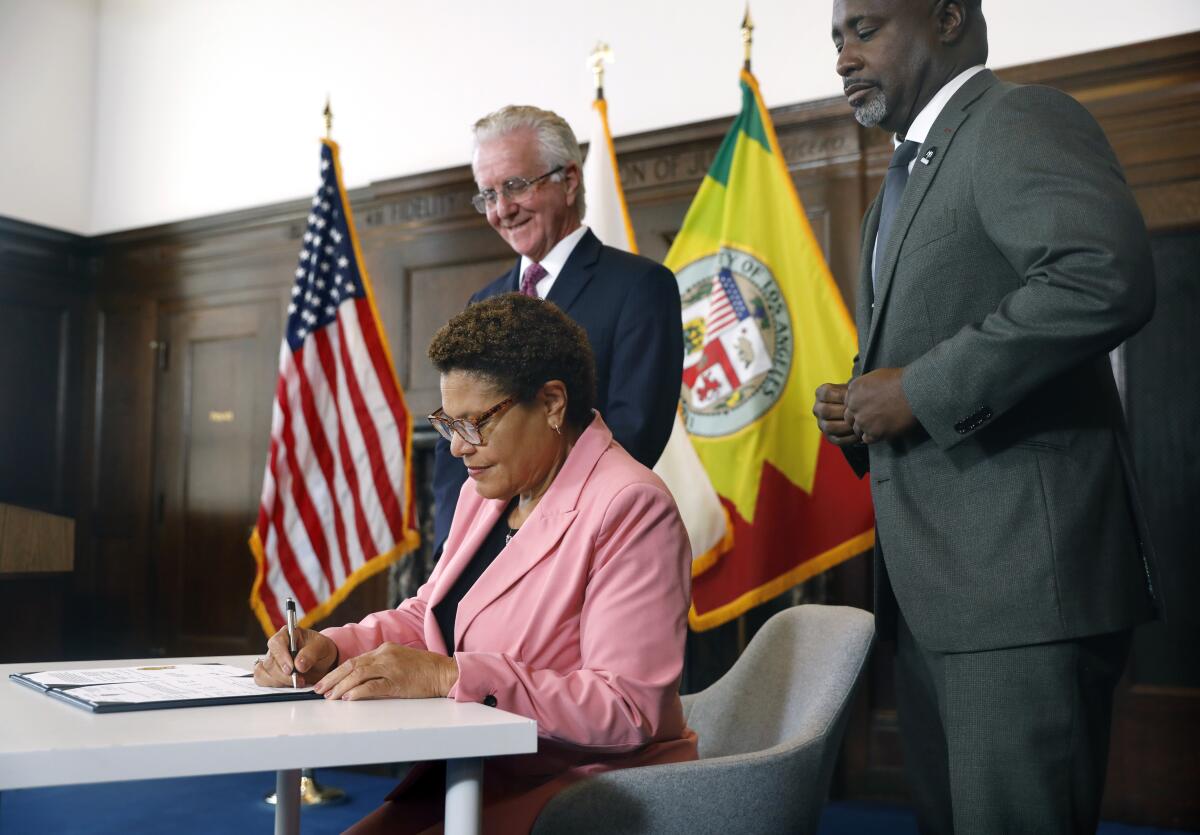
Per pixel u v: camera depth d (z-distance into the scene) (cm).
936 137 165
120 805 381
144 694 119
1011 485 149
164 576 555
